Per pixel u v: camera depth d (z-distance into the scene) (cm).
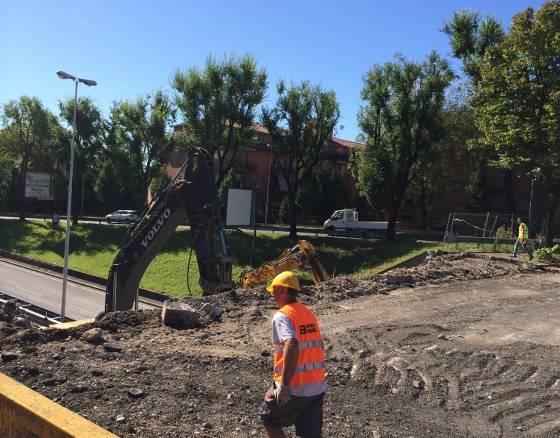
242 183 6125
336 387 637
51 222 5397
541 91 2500
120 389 560
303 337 381
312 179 5938
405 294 1241
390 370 698
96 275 3584
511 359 760
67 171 5597
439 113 3472
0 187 6894
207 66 3997
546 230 2542
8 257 4512
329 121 3931
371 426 531
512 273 1633
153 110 4519
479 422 557
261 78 4009
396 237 3741
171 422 495
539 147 2462
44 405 470
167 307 880
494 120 2603
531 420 567
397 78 3438
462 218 2844
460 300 1195
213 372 646
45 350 694
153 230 1466
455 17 3447
